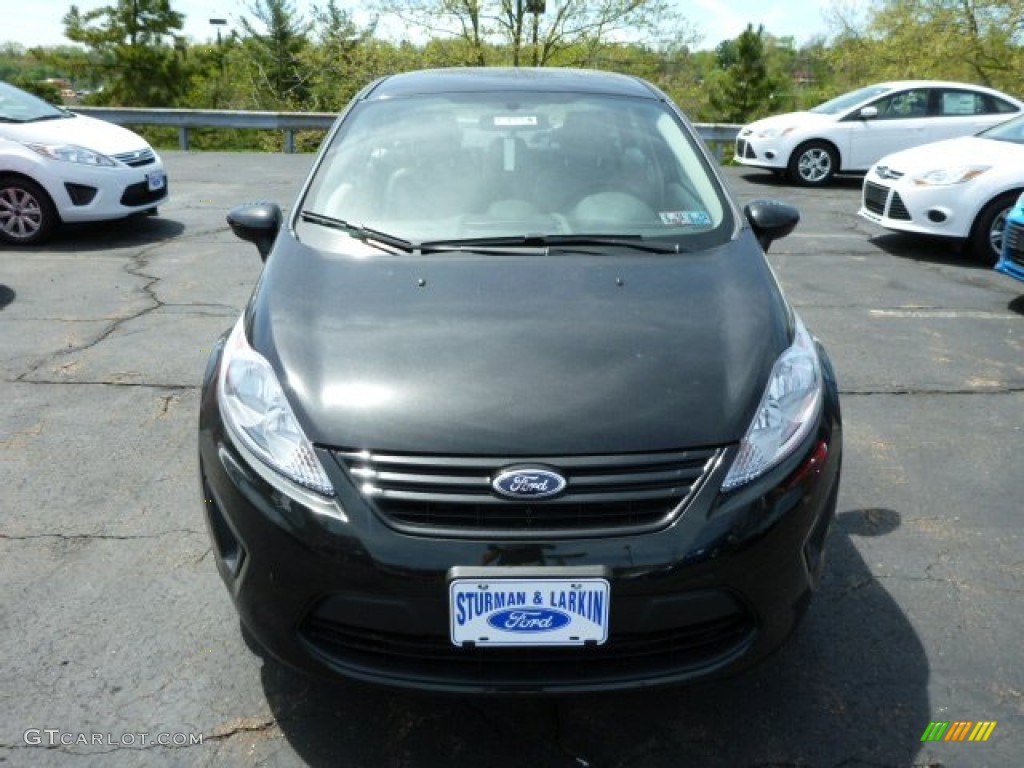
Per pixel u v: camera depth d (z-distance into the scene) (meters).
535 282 2.67
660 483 2.11
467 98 3.64
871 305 6.46
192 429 4.20
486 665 2.12
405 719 2.43
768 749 2.33
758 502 2.14
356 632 2.13
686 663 2.14
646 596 2.05
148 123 16.69
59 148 7.94
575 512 2.07
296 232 3.03
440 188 3.19
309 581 2.10
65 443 4.04
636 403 2.20
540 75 3.91
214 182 11.98
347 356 2.33
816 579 2.35
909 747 2.34
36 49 42.25
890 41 25.88
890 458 4.01
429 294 2.59
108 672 2.58
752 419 2.22
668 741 2.36
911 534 3.37
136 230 8.77
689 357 2.35
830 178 13.17
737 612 2.17
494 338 2.38
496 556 2.03
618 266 2.78
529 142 3.40
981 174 7.66
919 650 2.71
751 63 40.97
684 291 2.65
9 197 7.98
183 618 2.82
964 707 2.48
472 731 2.39
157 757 2.28
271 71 37.72
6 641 2.70
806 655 2.69
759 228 3.28
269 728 2.39
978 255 7.85
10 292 6.48
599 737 2.38
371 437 2.13
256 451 2.21
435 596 2.04
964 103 12.94
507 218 3.07
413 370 2.27
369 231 2.96
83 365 4.98
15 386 4.68
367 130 3.48
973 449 4.11
